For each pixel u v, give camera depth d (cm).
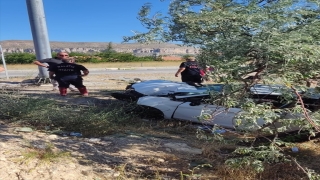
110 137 496
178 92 629
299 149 459
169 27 374
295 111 294
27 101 596
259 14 293
